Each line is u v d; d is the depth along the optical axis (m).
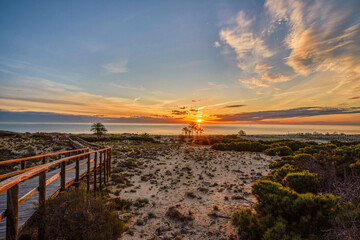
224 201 8.71
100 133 51.69
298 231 4.41
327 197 4.81
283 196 5.17
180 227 6.46
